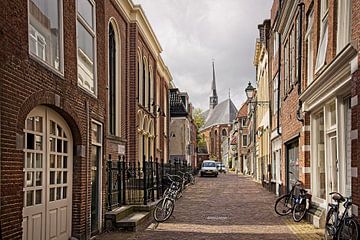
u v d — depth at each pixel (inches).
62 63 351.6
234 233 455.5
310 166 547.5
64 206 374.6
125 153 877.8
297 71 605.3
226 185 1342.3
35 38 304.5
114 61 850.1
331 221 390.3
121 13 861.8
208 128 3954.2
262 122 1252.5
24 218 293.4
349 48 335.0
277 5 836.6
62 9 355.3
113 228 475.2
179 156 1899.6
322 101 467.2
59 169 363.9
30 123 307.3
